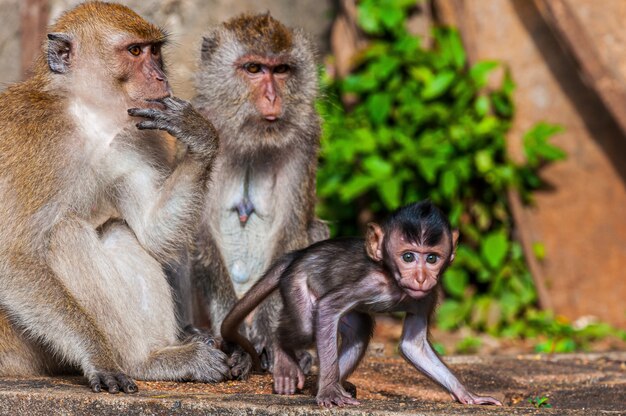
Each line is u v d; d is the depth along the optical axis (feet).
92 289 33.47
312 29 68.90
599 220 61.57
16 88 34.55
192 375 33.71
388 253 29.35
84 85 34.27
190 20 60.34
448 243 29.22
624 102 58.90
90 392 30.53
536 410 27.45
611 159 61.31
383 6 64.08
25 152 32.89
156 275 34.86
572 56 60.29
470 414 26.71
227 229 41.27
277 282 33.01
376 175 61.36
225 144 40.73
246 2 63.77
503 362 41.37
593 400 34.19
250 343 35.17
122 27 34.68
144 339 34.35
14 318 34.06
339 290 29.94
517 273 61.98
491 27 62.90
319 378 29.12
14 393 30.30
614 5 60.39
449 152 61.82
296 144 40.83
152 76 34.96
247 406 28.14
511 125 62.59
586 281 61.62
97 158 34.35
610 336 58.65
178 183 34.42
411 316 30.68
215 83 40.83
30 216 32.73
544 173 62.13
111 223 35.17
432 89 62.28
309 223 41.83
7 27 59.41
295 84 40.83
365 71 64.59
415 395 34.58
